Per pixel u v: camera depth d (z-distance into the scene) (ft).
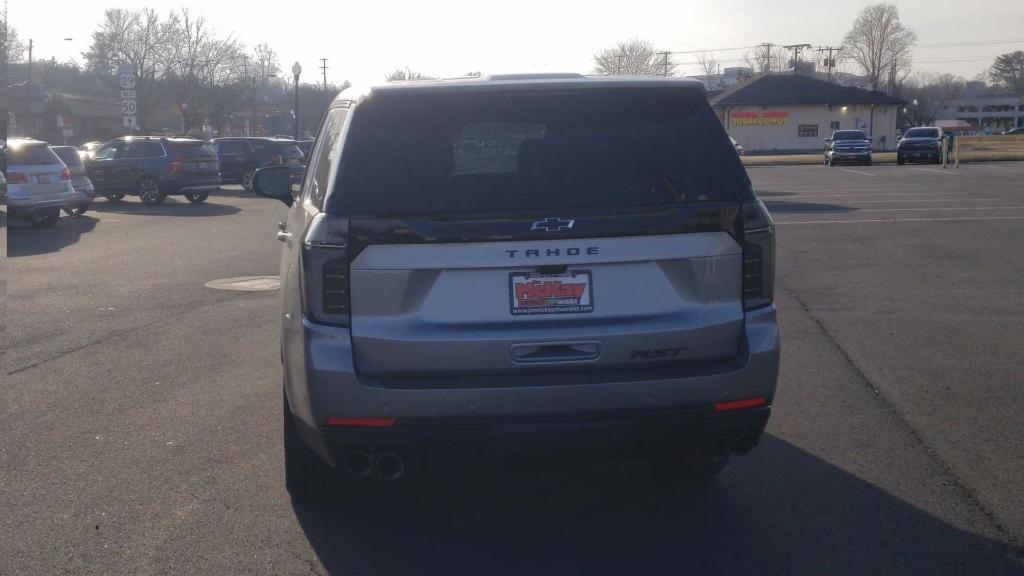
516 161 13.66
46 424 21.03
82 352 27.91
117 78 186.09
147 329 31.09
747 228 13.60
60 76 237.25
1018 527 15.33
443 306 13.03
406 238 12.95
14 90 159.53
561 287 13.14
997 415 21.06
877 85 350.23
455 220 13.03
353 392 12.94
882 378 24.17
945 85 502.79
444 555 14.58
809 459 18.53
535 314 13.12
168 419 21.33
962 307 33.17
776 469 18.04
